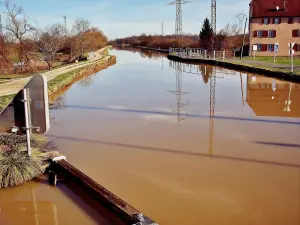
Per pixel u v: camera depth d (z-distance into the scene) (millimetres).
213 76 23922
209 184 6094
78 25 60062
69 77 20641
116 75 25609
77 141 8766
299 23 39562
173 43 66188
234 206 5301
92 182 5438
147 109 12758
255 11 40562
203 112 12133
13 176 5691
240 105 13383
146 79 22688
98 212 5016
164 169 6820
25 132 5988
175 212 5125
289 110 12305
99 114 11977
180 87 18688
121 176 6484
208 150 7945
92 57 43406
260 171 6676
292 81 19516
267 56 39969
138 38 121062
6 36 29281
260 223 4824
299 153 7688
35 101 5859
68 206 5199
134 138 8984
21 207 5250
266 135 9133
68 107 13383
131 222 4359
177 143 8508
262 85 18594
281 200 5496
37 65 29531
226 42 49875
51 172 5789
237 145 8305
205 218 4957
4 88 15742
